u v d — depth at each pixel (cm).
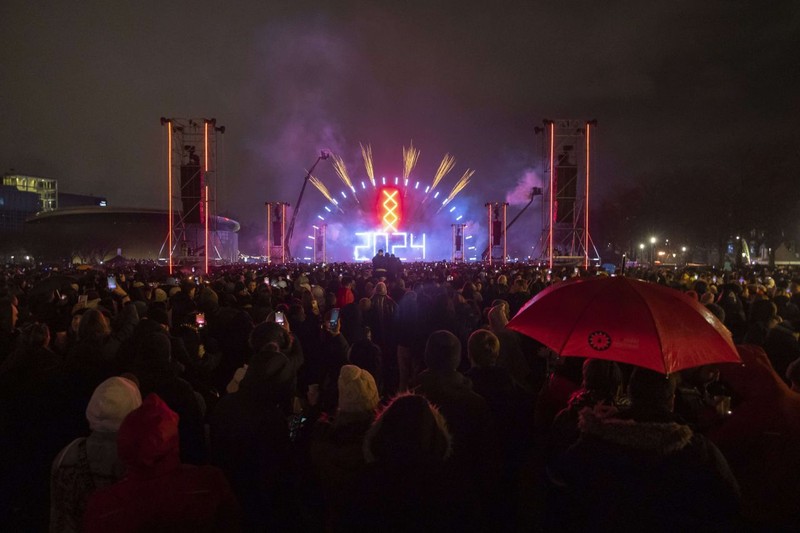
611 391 420
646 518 301
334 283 1627
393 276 1767
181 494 303
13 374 580
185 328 759
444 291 911
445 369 468
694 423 490
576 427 395
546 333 427
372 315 1136
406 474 325
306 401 797
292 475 505
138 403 382
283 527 501
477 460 445
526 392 576
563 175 3694
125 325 813
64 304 1116
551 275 2100
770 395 409
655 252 7875
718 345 398
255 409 477
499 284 1579
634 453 309
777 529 396
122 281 1839
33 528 559
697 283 1292
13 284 1772
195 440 503
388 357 1137
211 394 705
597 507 312
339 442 402
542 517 450
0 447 575
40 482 562
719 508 302
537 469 466
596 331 404
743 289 1473
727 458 414
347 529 334
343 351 862
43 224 12838
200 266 3978
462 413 446
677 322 399
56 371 579
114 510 296
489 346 545
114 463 361
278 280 1836
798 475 392
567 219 3700
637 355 387
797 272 3441
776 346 630
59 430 559
